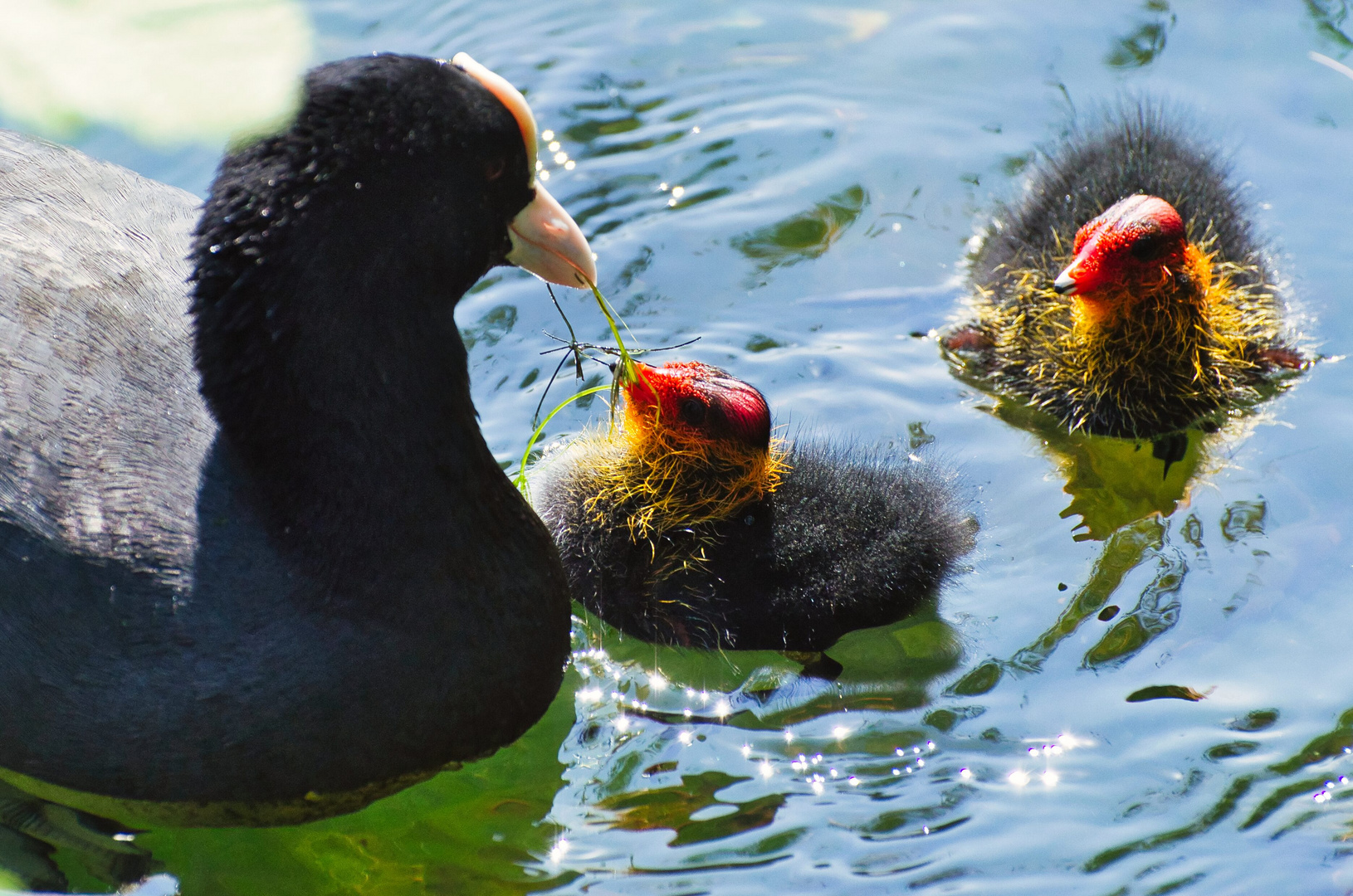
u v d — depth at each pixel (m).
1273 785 6.24
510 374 9.21
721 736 6.96
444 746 6.41
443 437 6.15
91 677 5.88
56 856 6.24
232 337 5.78
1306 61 11.27
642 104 11.47
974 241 10.21
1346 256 9.59
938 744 6.74
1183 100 10.99
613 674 7.52
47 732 5.99
